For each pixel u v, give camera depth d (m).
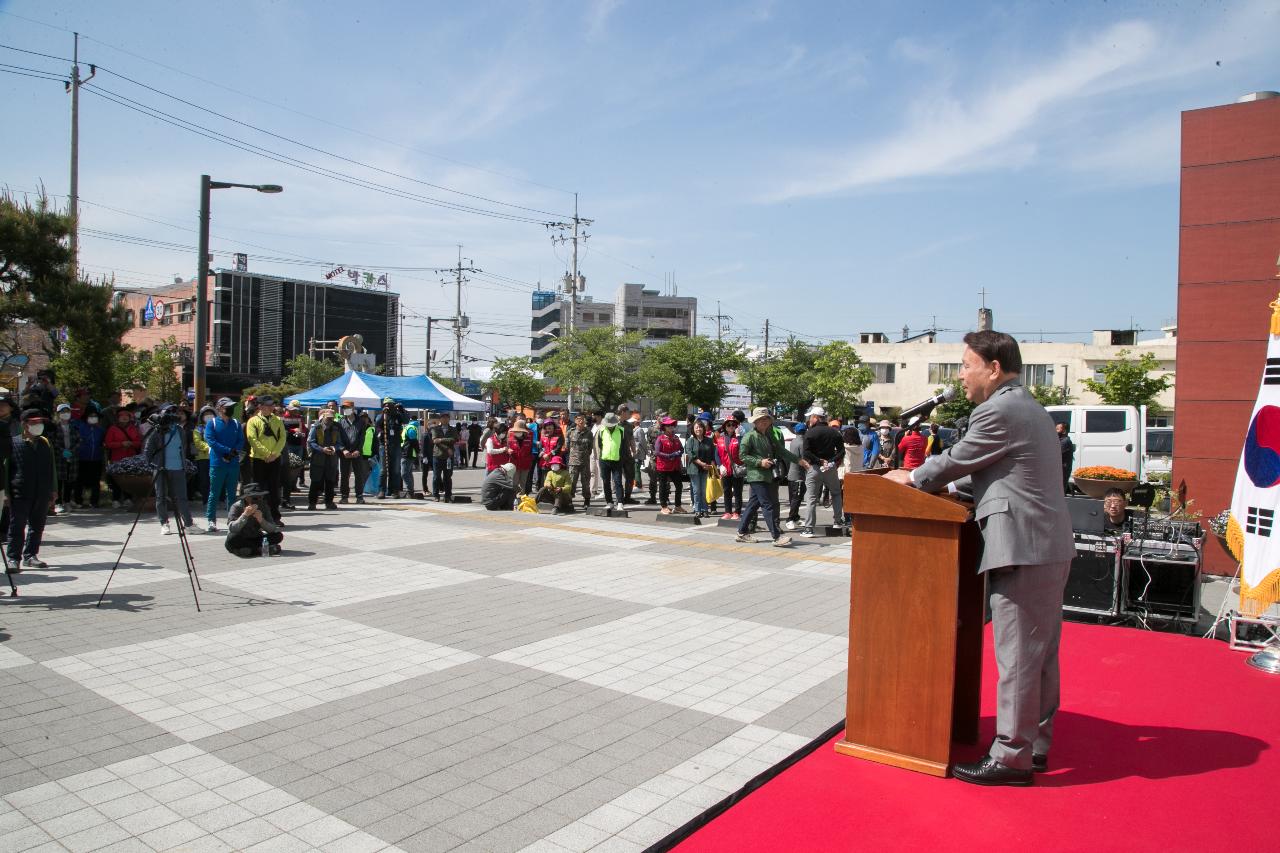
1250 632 6.30
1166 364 49.56
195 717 4.46
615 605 7.18
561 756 3.99
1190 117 9.66
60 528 11.02
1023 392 3.70
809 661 5.64
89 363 17.14
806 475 11.77
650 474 16.09
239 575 8.16
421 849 3.11
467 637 6.10
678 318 97.06
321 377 59.03
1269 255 9.20
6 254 13.70
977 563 4.13
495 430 14.88
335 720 4.44
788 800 3.54
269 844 3.14
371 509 14.21
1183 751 4.01
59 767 3.81
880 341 62.12
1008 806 3.43
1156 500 12.24
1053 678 3.77
